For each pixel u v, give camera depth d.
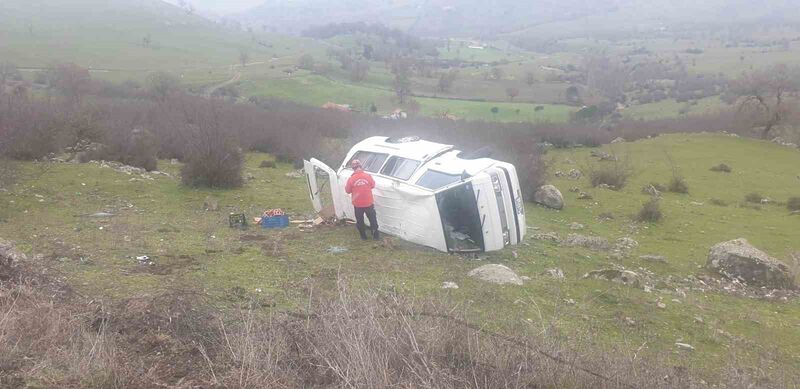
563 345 5.65
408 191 10.98
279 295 7.17
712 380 5.99
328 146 28.78
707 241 17.47
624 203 23.33
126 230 10.84
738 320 9.01
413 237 11.05
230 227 11.95
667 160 41.06
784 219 22.73
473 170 10.76
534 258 11.62
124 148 20.50
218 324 5.71
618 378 4.92
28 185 14.23
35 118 19.48
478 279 9.02
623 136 53.84
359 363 4.57
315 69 117.69
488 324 6.45
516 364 4.91
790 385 5.83
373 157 12.19
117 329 5.45
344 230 12.05
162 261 8.74
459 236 10.70
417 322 5.21
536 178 21.30
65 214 11.88
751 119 54.81
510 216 11.08
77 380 4.44
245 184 18.94
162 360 5.02
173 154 24.25
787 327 8.93
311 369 4.90
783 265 12.30
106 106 33.41
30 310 5.38
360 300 5.46
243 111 39.22
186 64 130.00
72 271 7.66
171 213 13.27
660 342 7.30
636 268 12.33
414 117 56.09
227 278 7.96
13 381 4.29
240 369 4.78
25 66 102.25
